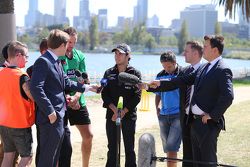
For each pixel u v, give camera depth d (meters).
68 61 7.07
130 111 7.05
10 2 8.80
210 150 5.98
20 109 6.01
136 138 10.92
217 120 5.83
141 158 5.79
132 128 7.10
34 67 5.77
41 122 5.83
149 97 18.88
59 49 5.91
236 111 15.73
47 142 5.83
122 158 8.87
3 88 6.03
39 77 5.68
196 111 6.05
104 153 9.33
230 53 120.56
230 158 8.98
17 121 6.01
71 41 6.98
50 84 5.81
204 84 5.99
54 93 5.83
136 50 132.25
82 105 7.33
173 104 7.32
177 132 7.31
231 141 10.53
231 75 5.92
